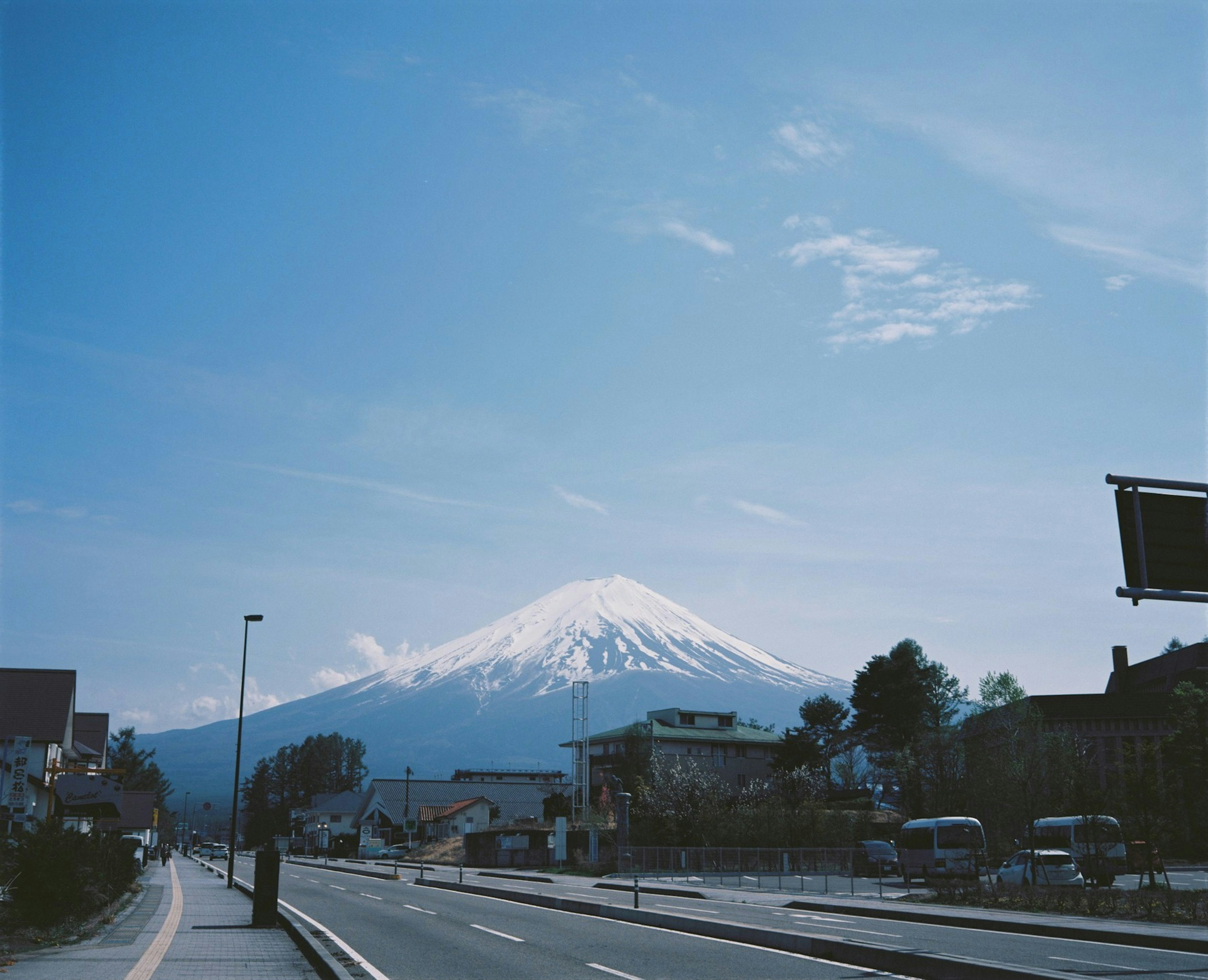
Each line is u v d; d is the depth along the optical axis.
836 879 51.09
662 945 20.58
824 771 95.62
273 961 17.80
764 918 27.55
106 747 72.25
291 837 168.75
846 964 17.25
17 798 41.91
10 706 48.44
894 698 89.81
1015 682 65.56
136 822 88.12
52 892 23.47
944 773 74.69
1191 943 18.94
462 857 85.50
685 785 80.06
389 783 129.38
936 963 15.22
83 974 15.55
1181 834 61.84
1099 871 39.25
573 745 97.19
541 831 74.12
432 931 24.11
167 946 20.23
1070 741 64.56
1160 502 16.36
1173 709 74.75
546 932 23.61
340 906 33.38
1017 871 40.50
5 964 16.81
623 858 59.38
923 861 47.69
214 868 80.19
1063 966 16.30
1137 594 15.88
